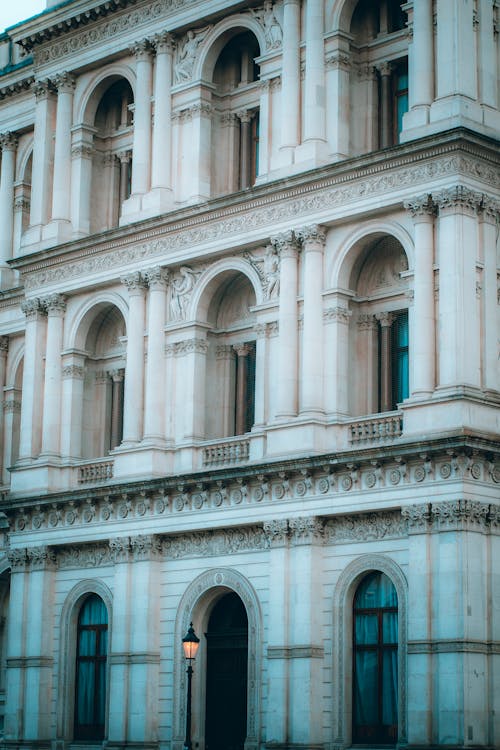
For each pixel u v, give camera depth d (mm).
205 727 78438
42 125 91875
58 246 87688
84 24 89438
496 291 71125
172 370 82375
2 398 96938
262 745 74188
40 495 85875
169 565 80312
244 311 82312
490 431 69000
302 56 78375
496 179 71875
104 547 84188
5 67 99375
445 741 66250
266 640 75000
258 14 81562
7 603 94625
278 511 74312
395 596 71250
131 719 79500
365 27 78250
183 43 84938
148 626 79812
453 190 69875
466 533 67375
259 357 78125
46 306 89312
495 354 70500
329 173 74375
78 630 85625
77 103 90500
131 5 86688
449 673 66500
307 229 75750
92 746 82625
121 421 88188
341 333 75062
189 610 78875
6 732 86125
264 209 77875
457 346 68875
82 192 89438
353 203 74000
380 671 71188
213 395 82312
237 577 76812
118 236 84562
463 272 69625
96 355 89250
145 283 83938
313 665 72188
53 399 88062
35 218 90938
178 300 82562
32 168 95750
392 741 70375
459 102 70688
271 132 79875
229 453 78688
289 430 74625
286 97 78062
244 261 79625
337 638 72188
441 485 68062
